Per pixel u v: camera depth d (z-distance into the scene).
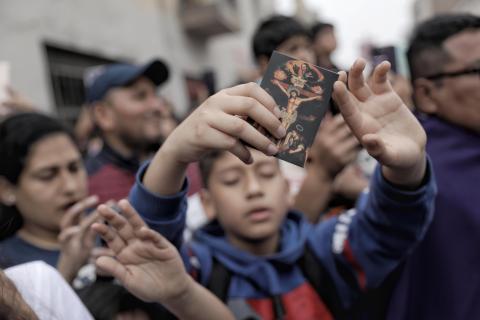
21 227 1.35
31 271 0.83
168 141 0.81
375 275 1.08
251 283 1.16
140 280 0.87
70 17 5.02
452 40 1.32
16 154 1.29
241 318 1.08
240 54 9.86
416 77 1.42
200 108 0.76
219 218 1.26
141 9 6.65
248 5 12.88
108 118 2.26
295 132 0.75
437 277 1.26
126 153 2.24
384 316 1.26
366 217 1.08
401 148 0.81
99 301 1.02
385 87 0.84
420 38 1.40
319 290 1.16
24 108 2.11
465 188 1.28
